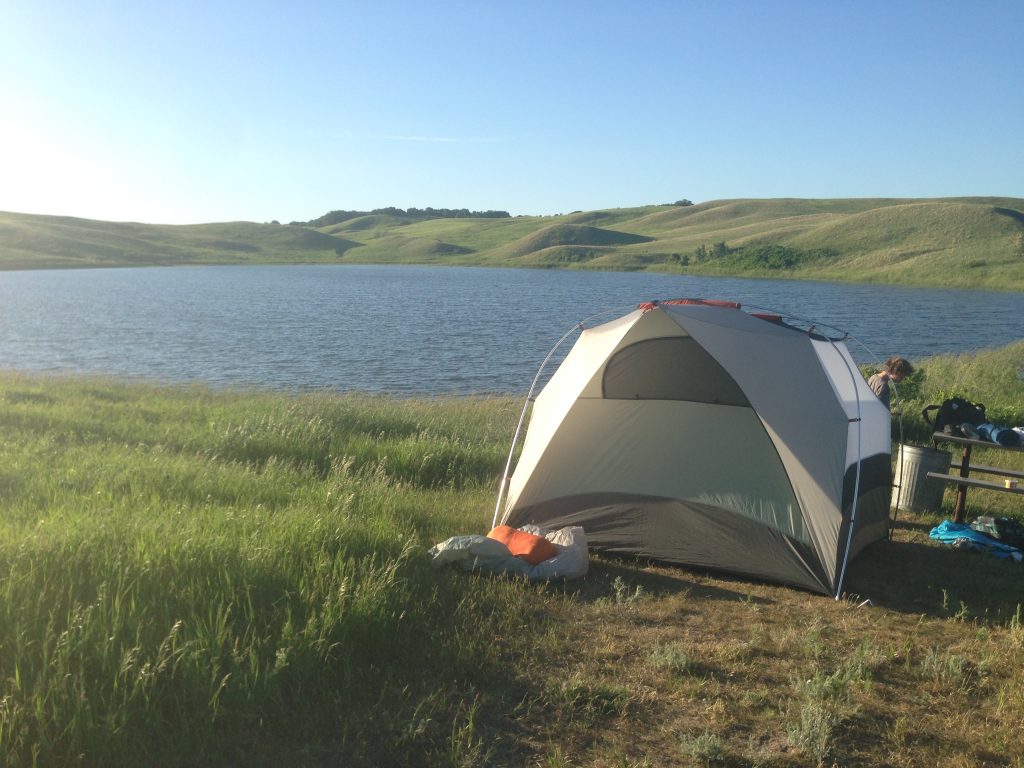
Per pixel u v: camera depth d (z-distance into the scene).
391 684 4.49
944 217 143.88
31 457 9.25
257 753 3.78
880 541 7.88
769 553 6.67
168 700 3.95
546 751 3.92
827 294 91.19
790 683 4.71
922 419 13.65
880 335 48.91
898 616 5.95
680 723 4.22
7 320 48.94
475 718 4.18
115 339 40.06
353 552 6.11
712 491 6.98
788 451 6.70
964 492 8.35
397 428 13.96
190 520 6.20
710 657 5.05
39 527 5.70
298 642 4.49
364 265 181.12
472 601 5.68
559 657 4.96
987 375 20.11
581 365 7.70
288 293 82.06
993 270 113.25
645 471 7.25
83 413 13.40
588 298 79.19
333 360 33.41
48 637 4.00
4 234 157.38
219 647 4.22
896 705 4.49
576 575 6.49
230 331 44.78
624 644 5.22
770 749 3.99
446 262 184.25
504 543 6.66
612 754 3.90
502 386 27.36
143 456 9.59
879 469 7.59
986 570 7.10
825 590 6.37
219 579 5.02
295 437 11.57
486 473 10.92
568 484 7.50
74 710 3.63
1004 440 7.99
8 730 3.41
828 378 7.08
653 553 7.08
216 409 14.52
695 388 7.15
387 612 5.15
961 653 5.23
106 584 4.61
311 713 4.11
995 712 4.40
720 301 7.92
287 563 5.53
